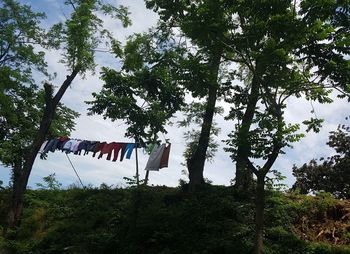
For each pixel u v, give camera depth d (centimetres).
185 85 1491
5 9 2397
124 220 1775
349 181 2161
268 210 1611
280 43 1300
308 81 1362
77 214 2033
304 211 1638
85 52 2133
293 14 1288
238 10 1357
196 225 1570
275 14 1297
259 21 1339
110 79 1912
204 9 1357
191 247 1466
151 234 1600
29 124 2648
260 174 1274
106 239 1650
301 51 1318
